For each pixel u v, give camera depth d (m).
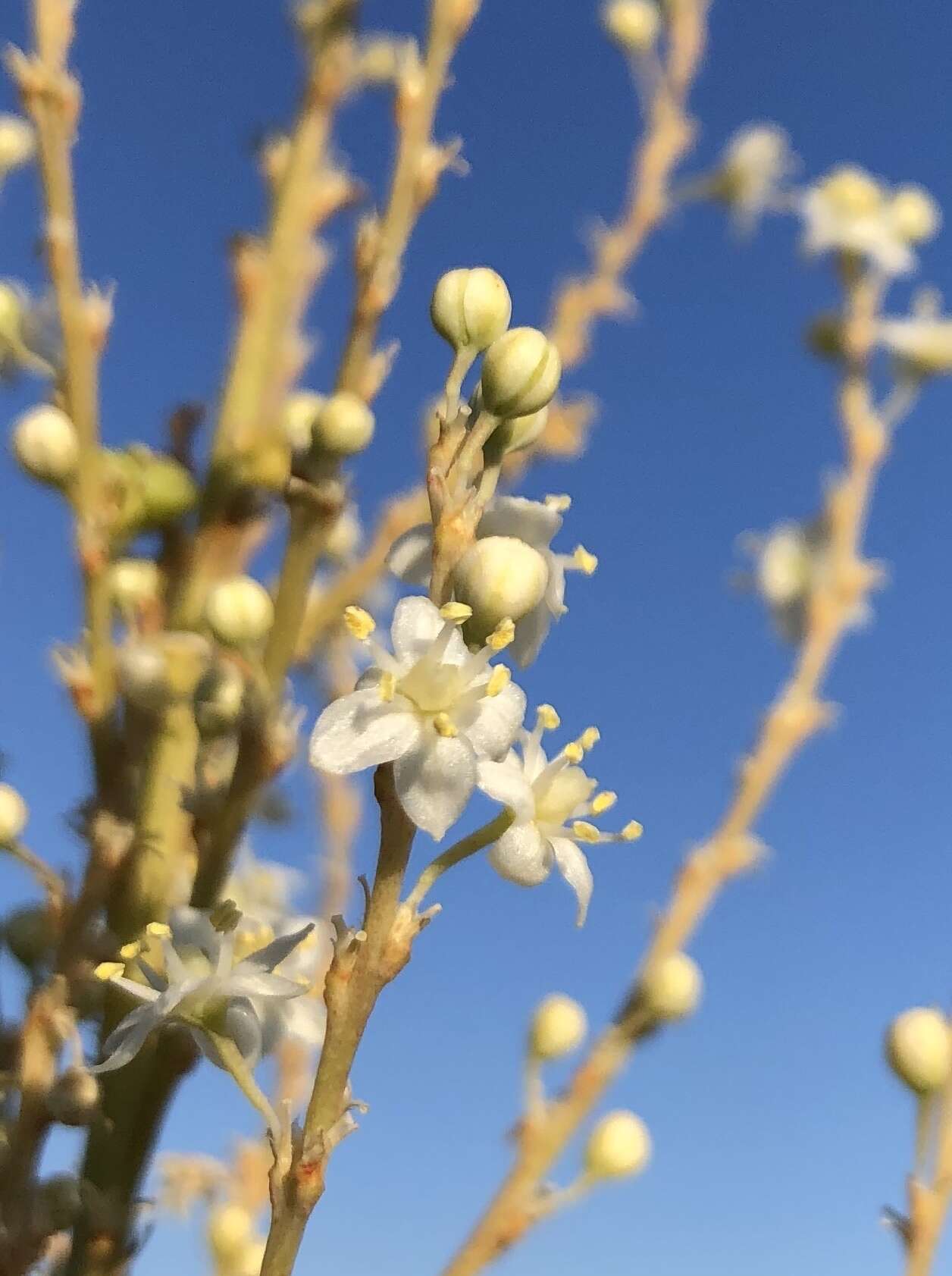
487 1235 0.06
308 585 0.05
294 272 0.06
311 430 0.05
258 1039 0.05
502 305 0.05
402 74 0.05
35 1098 0.05
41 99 0.05
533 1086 0.06
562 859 0.05
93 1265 0.05
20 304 0.06
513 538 0.05
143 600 0.06
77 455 0.05
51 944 0.05
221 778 0.05
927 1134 0.05
